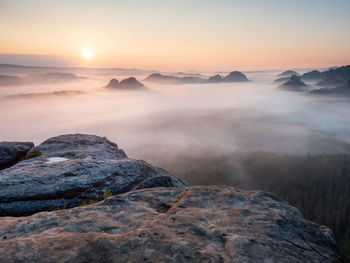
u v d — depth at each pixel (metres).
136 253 4.19
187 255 4.23
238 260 4.13
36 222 5.67
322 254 4.86
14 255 3.90
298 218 6.48
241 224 5.64
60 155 17.97
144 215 6.17
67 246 4.29
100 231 5.27
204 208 6.64
